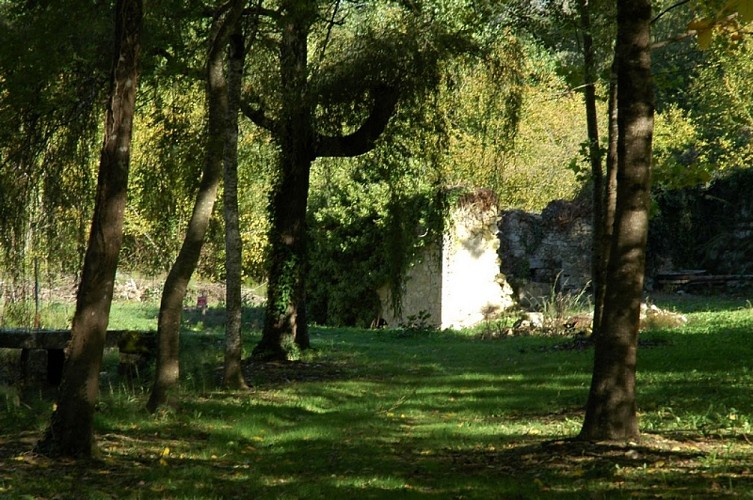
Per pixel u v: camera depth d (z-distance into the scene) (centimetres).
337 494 714
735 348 1622
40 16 1260
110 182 876
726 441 866
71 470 820
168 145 1548
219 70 1249
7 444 923
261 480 794
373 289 2959
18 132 1401
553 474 766
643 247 873
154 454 923
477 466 831
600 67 1741
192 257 1220
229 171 1450
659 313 2272
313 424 1129
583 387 1362
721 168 3609
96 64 1377
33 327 2027
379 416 1184
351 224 2942
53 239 1468
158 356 1200
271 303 1838
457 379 1549
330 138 1823
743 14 334
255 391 1430
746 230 3550
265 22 1677
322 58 1802
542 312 2578
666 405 1116
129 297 3334
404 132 1828
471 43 1783
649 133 867
